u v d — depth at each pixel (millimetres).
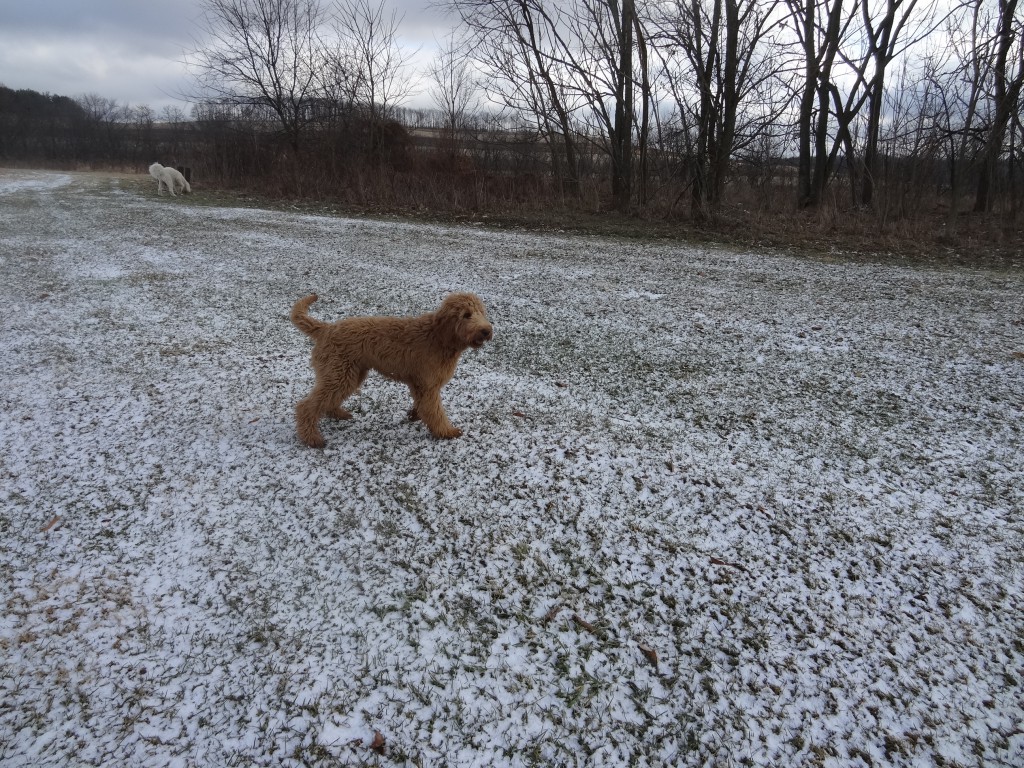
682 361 5523
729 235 12875
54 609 2572
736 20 13273
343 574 2818
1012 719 2164
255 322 6383
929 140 13508
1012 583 2787
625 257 10539
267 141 24953
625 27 14984
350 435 4070
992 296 7801
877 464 3793
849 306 7324
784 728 2152
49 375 4922
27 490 3377
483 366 5352
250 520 3176
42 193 18969
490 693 2270
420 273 8836
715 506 3352
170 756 2014
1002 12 12383
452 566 2883
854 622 2584
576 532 3129
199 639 2455
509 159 20453
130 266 8820
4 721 2104
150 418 4242
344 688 2270
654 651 2455
